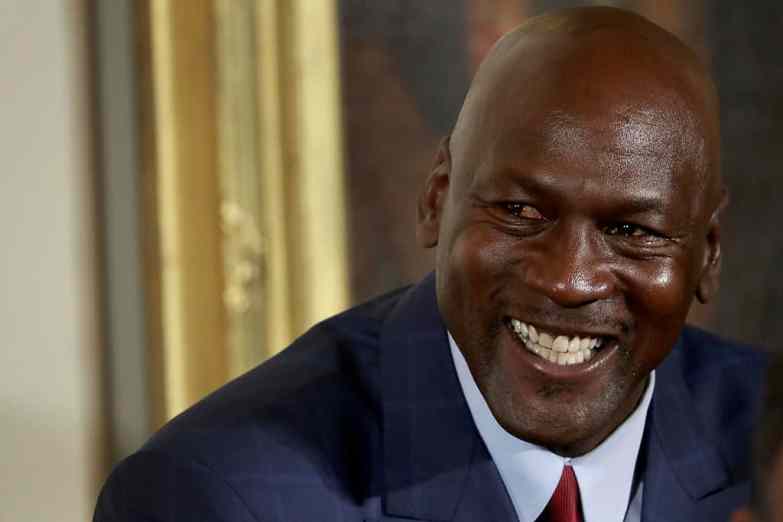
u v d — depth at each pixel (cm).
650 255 279
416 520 310
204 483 297
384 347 329
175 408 490
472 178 283
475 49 530
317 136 504
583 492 318
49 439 500
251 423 309
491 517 312
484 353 288
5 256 493
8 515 497
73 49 498
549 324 279
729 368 368
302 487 303
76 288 499
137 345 495
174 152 485
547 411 287
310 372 327
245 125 493
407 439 316
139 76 484
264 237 498
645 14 554
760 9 574
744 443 349
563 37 281
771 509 193
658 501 330
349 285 514
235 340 495
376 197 518
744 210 578
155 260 485
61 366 500
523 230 279
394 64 519
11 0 493
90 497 504
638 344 286
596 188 270
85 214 500
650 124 273
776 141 581
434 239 312
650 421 336
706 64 565
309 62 500
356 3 511
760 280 586
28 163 495
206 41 488
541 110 273
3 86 493
